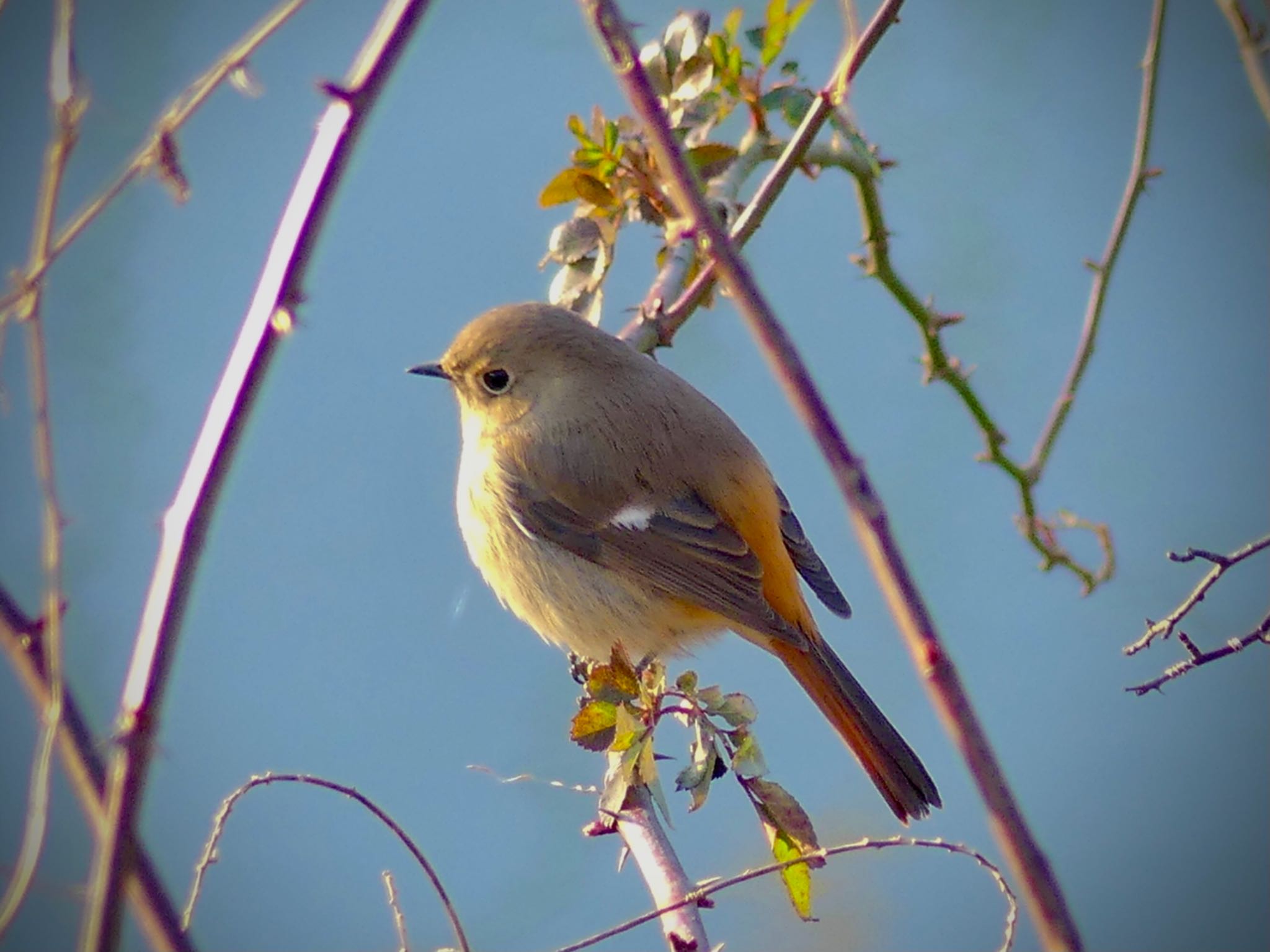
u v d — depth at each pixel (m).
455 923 5.54
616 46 3.74
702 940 5.65
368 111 3.61
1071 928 3.23
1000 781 3.33
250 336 3.58
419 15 3.63
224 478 3.55
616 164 8.34
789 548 8.63
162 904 3.65
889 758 7.76
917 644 3.41
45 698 3.94
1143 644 5.93
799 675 8.06
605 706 6.25
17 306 4.19
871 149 8.50
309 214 3.58
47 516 3.99
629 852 6.47
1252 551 5.86
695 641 8.84
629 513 8.47
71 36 4.30
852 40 6.32
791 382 3.55
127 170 4.46
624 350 8.82
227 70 4.46
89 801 3.78
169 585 3.48
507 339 8.88
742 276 3.60
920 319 8.89
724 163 8.48
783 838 6.20
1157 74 8.68
